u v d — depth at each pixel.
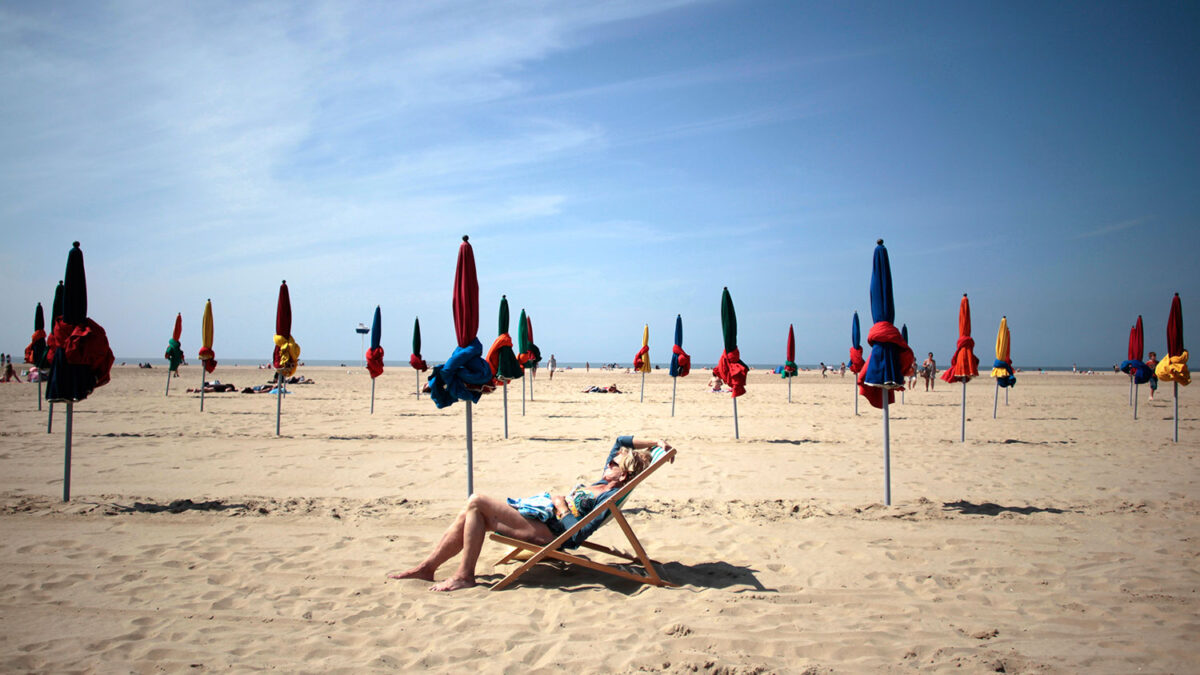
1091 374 64.25
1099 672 3.14
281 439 11.44
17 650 3.29
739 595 4.18
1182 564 4.85
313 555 4.97
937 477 8.39
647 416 16.94
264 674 3.08
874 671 3.15
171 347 21.83
